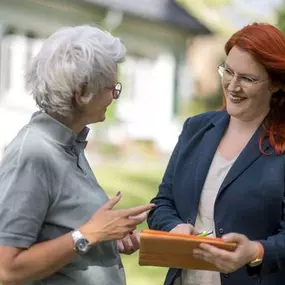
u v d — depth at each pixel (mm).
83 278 4098
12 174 3875
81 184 4070
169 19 27750
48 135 4020
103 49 3959
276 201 4355
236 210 4406
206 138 4668
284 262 4297
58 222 3979
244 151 4480
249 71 4344
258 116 4535
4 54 23203
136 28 27703
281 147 4445
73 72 3902
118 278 4273
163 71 29500
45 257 3842
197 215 4578
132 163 23469
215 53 30953
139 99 28609
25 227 3824
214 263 4027
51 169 3941
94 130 24062
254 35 4336
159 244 3957
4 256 3803
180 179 4660
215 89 29719
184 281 4621
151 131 28594
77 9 24969
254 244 4180
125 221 3926
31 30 24078
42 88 3973
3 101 22922
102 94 4027
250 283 4449
